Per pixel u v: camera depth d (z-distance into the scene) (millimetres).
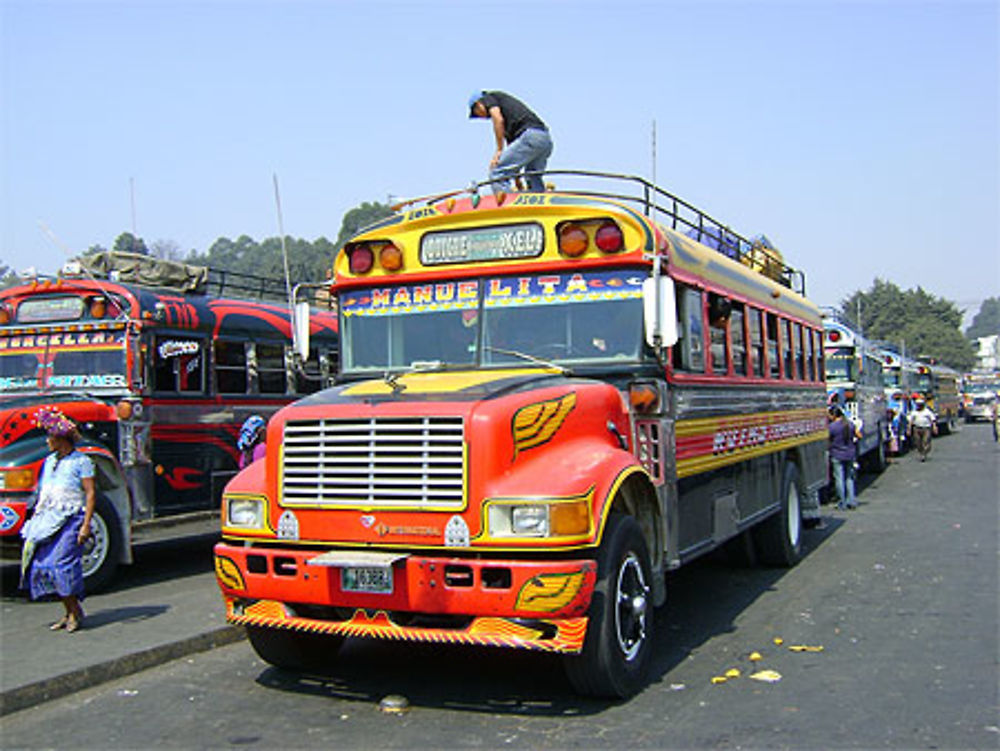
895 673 6418
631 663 5953
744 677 6379
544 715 5629
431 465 5469
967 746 5027
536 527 5258
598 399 6191
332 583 5609
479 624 5379
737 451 8742
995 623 7789
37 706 6051
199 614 8320
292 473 5816
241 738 5379
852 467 16531
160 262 11672
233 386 11984
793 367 11578
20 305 11195
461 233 7102
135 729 5578
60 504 7613
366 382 6453
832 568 10672
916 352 112000
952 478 21312
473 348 6953
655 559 6531
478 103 8922
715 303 8344
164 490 10742
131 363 10477
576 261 6762
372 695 6133
